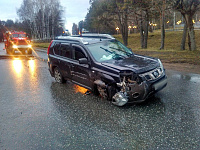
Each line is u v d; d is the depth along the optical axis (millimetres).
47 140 3457
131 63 4938
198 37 34844
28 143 3396
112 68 4707
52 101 5441
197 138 3283
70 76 6371
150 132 3539
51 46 7473
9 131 3863
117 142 3277
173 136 3373
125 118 4133
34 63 12844
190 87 6078
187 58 12336
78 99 5465
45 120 4266
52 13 54750
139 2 19625
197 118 3980
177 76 7641
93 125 3910
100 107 4789
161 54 15477
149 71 4594
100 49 5672
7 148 3279
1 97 6051
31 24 58188
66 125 3977
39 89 6703
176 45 31219
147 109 4527
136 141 3281
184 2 17469
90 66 5305
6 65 12477
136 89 4383
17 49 18516
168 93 5578
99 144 3246
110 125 3871
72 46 6121
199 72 8180
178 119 3973
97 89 5453
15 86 7281
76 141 3371
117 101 4586
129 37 48406
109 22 35688
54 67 7402
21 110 4918
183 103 4789
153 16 22641
